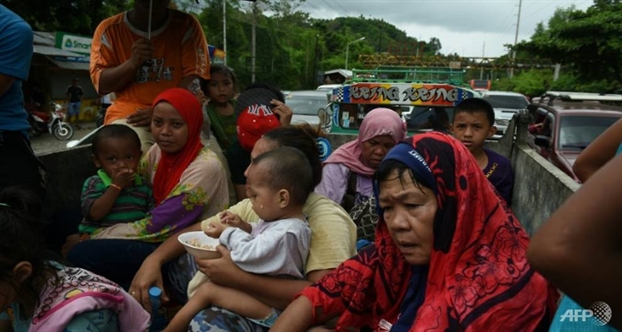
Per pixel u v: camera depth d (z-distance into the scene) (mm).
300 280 2109
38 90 18906
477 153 4160
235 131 4590
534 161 3896
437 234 1547
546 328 1515
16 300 1854
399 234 1594
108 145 2807
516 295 1461
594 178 829
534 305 1469
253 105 3395
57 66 20000
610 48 16266
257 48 38375
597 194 803
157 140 2781
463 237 1532
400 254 1785
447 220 1535
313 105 11961
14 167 2848
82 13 12211
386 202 1622
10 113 2848
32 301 1850
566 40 16953
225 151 4332
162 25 3910
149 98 3910
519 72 47344
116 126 2881
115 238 2668
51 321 1806
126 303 2029
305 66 49156
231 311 2064
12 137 2854
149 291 2396
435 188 1540
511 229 1588
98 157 2850
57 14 11617
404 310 1697
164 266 2701
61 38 14969
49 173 3244
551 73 37500
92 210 2785
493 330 1436
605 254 790
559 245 805
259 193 2084
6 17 2713
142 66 3875
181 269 2623
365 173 3434
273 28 40594
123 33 3900
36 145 15148
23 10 10406
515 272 1500
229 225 2215
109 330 1949
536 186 3736
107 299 1903
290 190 2072
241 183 3631
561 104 8820
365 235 3029
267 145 2402
